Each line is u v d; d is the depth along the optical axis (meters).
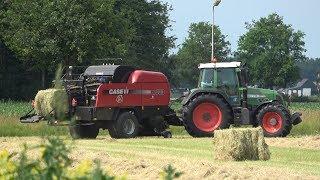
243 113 37.50
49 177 5.65
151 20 120.44
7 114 46.59
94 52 78.06
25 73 102.81
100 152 24.73
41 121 37.12
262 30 168.12
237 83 37.94
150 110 37.38
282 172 18.42
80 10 76.75
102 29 78.94
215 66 38.31
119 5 115.88
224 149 23.33
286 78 166.38
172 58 126.69
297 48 168.12
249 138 23.66
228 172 17.72
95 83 36.34
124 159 21.47
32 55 79.19
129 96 36.72
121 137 36.34
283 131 37.62
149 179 16.89
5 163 6.89
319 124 43.00
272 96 38.25
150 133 38.00
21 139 33.88
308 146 30.89
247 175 17.14
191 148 28.72
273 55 165.75
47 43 76.62
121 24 84.44
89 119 35.41
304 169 19.97
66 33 76.44
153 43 120.69
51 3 77.12
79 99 35.81
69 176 5.98
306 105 99.75
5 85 101.56
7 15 79.62
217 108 37.28
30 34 77.69
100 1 77.88
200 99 37.22
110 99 36.03
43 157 5.75
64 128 31.89
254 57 170.50
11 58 101.75
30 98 102.44
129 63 108.38
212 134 37.19
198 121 37.31
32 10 77.25
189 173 17.83
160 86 37.78
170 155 24.53
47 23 76.06
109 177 5.45
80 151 24.84
